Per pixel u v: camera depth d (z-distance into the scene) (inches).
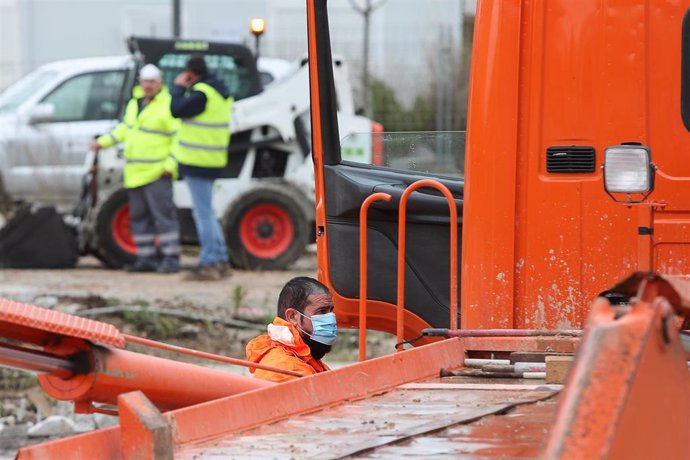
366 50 2422.5
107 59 1897.1
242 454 337.1
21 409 952.9
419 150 684.1
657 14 514.0
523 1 522.9
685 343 349.1
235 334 1180.5
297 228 1568.7
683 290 301.7
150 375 372.8
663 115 513.3
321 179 637.3
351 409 407.8
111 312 1201.4
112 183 1604.3
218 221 1563.7
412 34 2517.2
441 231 634.2
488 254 523.5
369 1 2493.8
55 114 1859.0
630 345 269.1
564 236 518.3
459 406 406.6
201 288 1386.6
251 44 2418.8
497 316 522.9
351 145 694.5
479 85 526.9
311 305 555.2
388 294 636.7
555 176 519.8
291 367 526.9
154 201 1510.8
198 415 364.5
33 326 332.8
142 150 1508.4
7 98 1886.1
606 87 516.1
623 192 446.3
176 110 1424.7
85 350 354.0
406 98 2370.8
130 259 1563.7
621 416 261.7
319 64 629.9
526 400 413.7
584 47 518.3
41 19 2984.7
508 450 334.0
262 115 1556.3
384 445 341.4
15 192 1828.2
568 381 273.0
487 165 524.4
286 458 330.6
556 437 264.7
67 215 1748.3
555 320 518.6
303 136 1568.7
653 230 505.7
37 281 1419.8
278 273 1549.0
